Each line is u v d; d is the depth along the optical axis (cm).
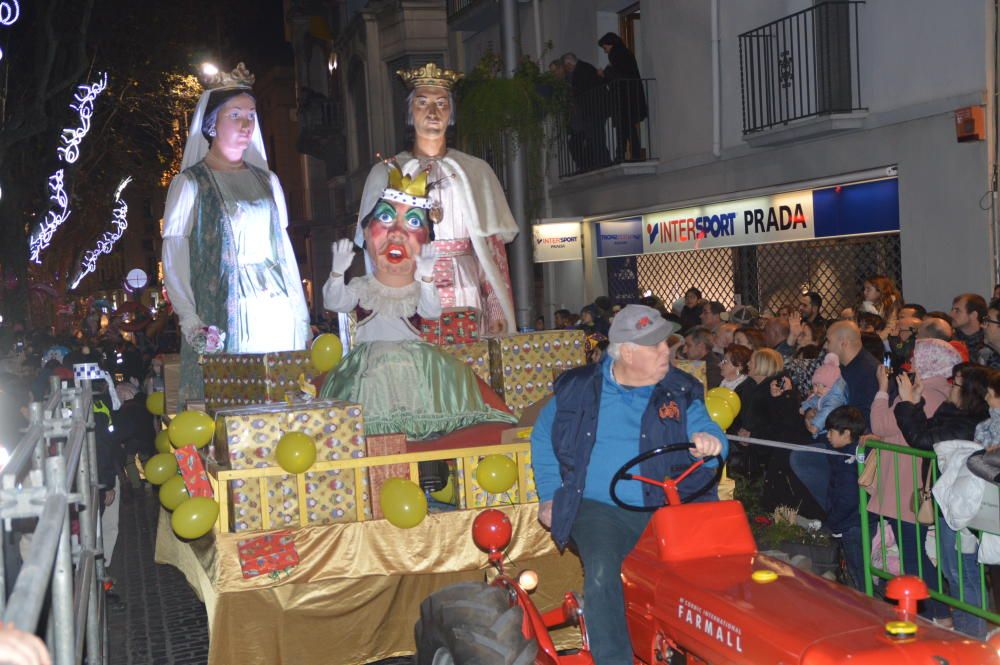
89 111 2411
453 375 695
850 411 652
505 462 579
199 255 841
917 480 551
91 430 636
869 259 1230
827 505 688
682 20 1505
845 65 1190
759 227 1365
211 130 862
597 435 433
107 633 670
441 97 852
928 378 614
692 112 1497
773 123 1278
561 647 590
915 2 1098
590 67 1658
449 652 421
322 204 4047
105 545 879
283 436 562
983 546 505
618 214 1683
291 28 3894
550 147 1306
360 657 556
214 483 564
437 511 579
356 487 562
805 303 1051
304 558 540
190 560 649
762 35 1286
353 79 3008
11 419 771
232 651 535
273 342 853
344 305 703
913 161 1108
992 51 1012
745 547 387
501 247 867
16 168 2436
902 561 578
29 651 160
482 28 2125
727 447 431
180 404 832
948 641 293
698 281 1555
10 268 2400
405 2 2552
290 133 4497
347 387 679
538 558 586
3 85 2088
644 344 419
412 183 718
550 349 759
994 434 518
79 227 4031
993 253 1016
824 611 320
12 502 265
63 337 2056
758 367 782
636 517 424
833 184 1230
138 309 2825
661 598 370
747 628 324
